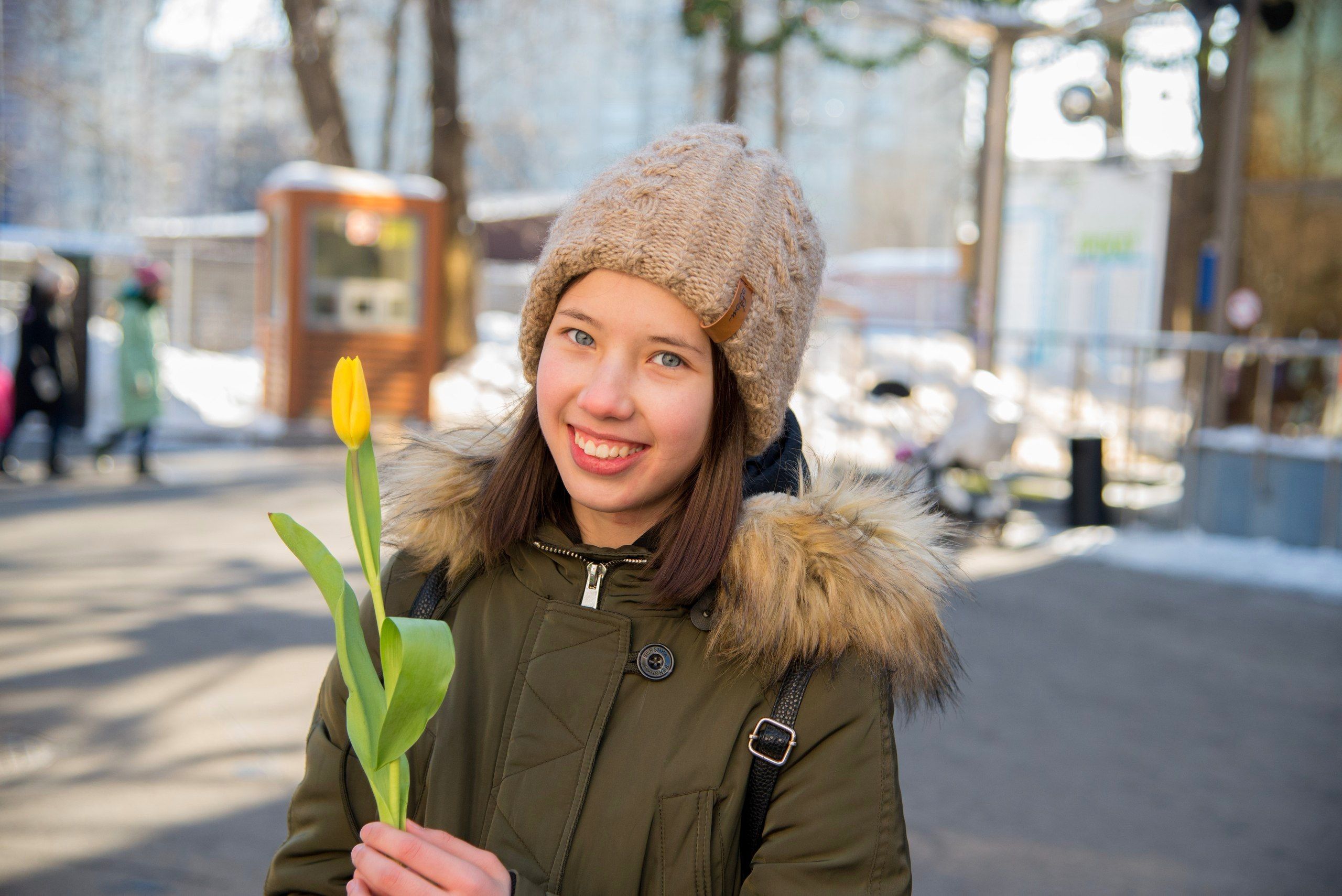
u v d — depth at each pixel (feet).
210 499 27.91
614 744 3.88
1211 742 14.76
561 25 71.72
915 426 35.32
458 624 4.25
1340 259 30.40
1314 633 20.31
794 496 4.31
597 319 3.80
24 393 29.89
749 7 45.42
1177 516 29.43
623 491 3.85
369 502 2.85
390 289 41.01
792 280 3.95
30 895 9.77
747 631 3.77
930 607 3.95
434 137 52.80
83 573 20.40
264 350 42.50
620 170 3.87
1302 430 29.63
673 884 3.75
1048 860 11.29
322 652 16.43
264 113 80.64
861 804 3.77
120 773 12.29
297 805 4.28
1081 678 17.31
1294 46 30.83
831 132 120.78
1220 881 10.93
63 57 71.77
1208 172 44.47
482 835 3.96
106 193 104.47
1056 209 84.33
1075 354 31.42
